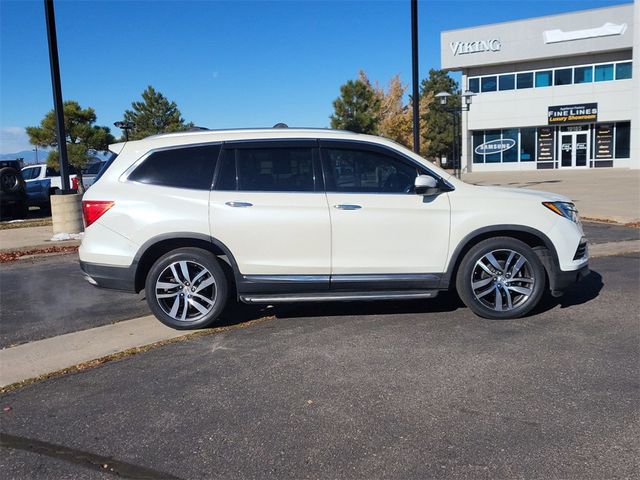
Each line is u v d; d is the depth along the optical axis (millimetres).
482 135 42656
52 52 12133
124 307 6703
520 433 3455
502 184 25234
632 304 6129
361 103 28578
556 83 39469
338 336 5320
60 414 3893
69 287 7934
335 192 5488
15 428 3709
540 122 40156
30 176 21250
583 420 3588
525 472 3053
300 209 5414
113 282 5512
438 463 3164
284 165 5535
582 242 5766
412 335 5285
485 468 3102
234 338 5367
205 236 5406
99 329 5805
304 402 3963
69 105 20312
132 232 5434
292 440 3459
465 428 3535
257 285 5484
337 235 5438
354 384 4230
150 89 39344
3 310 6680
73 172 21344
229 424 3680
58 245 11391
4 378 4551
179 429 3633
